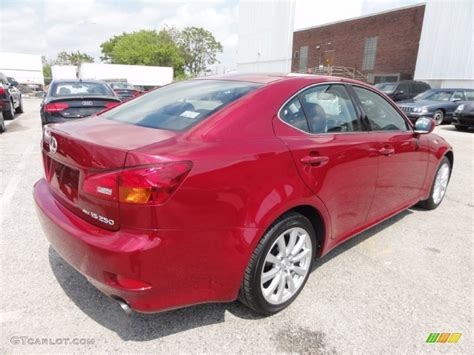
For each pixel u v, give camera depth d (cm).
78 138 211
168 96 285
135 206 182
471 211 461
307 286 284
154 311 201
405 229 400
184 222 191
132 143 198
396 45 2484
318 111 271
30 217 392
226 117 223
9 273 286
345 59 2923
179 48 7950
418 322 247
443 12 2061
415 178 386
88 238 195
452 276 306
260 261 225
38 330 227
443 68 2089
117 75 3747
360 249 349
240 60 4369
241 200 208
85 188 199
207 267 206
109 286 193
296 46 3444
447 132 1199
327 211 267
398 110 363
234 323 240
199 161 193
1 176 540
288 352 217
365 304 264
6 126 1102
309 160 243
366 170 298
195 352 214
